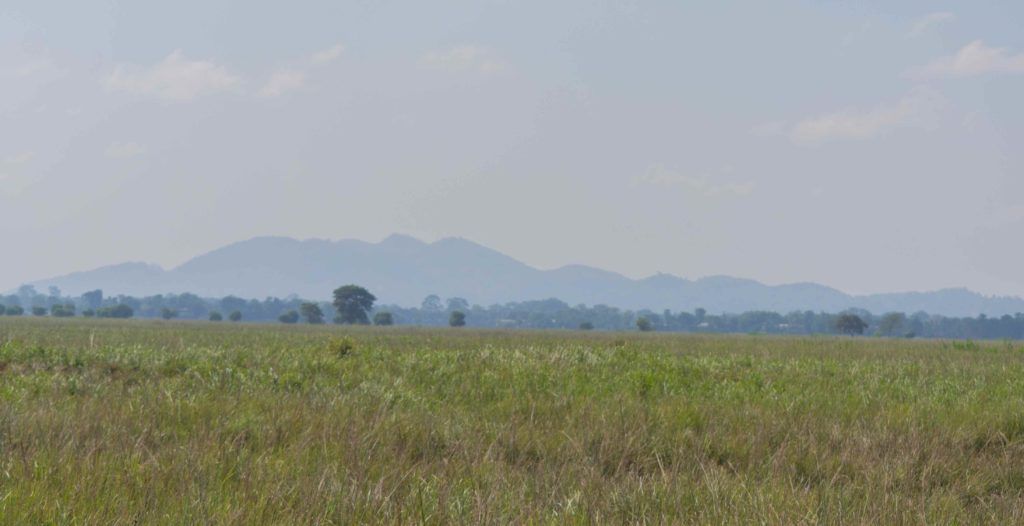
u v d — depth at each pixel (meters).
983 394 27.27
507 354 37.06
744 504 13.07
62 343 49.00
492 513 12.20
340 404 20.72
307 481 13.34
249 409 19.50
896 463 16.52
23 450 14.88
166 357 30.78
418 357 35.16
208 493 12.57
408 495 13.17
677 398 24.23
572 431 18.44
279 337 69.75
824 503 13.27
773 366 36.44
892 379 32.41
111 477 13.08
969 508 14.39
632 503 13.30
